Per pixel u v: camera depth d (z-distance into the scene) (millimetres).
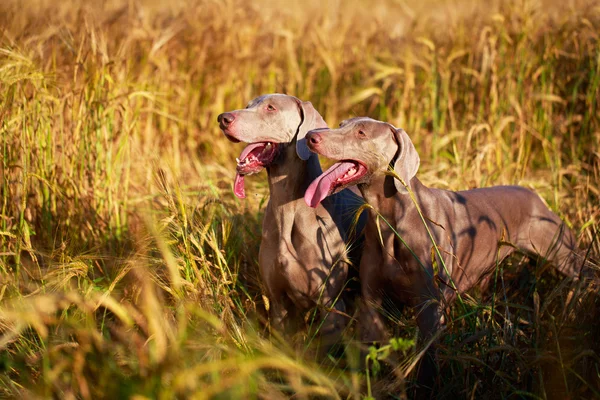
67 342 3322
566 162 7438
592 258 4434
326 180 4055
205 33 8555
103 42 5883
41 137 5398
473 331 3900
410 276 4156
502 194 5035
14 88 5285
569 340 3582
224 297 3898
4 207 4848
